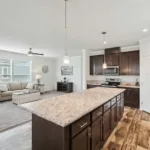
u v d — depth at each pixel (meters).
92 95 2.39
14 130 2.65
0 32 3.12
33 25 2.67
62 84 7.82
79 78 7.36
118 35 3.37
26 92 5.06
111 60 5.09
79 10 2.03
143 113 3.72
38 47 4.88
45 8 1.97
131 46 4.71
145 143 2.21
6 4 1.85
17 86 6.15
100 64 5.42
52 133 1.30
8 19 2.38
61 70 8.32
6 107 4.26
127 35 3.37
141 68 3.89
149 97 3.70
